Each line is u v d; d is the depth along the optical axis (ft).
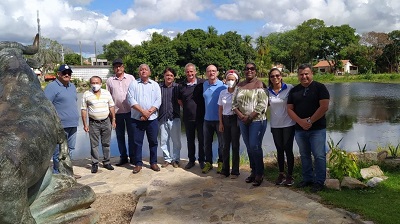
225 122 20.63
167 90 23.52
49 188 12.62
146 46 163.12
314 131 18.03
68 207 12.12
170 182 20.66
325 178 18.51
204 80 23.00
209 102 21.68
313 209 15.92
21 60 12.98
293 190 18.62
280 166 19.65
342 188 18.48
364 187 18.28
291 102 18.49
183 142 39.40
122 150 24.91
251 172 20.36
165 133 23.88
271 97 19.29
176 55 153.69
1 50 12.99
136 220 15.55
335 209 15.84
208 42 158.40
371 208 15.58
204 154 23.54
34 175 10.62
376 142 40.52
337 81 190.08
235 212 16.02
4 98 11.53
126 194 19.16
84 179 21.98
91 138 23.16
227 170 21.43
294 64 252.21
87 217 12.41
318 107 17.85
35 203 11.77
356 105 79.46
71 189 12.73
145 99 22.18
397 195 17.24
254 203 16.97
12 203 9.62
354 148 37.68
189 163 23.68
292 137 19.12
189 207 16.80
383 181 19.04
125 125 25.41
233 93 19.92
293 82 155.12
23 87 12.11
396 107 73.92
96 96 22.98
